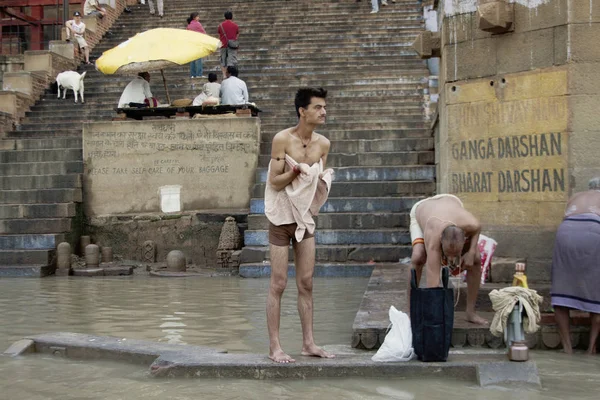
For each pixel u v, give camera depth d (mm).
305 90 4945
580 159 6566
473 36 7238
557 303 5672
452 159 7395
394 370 4867
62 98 17172
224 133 13016
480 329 5672
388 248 10953
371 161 12711
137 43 13523
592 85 6551
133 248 12875
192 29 16359
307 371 4887
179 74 17984
